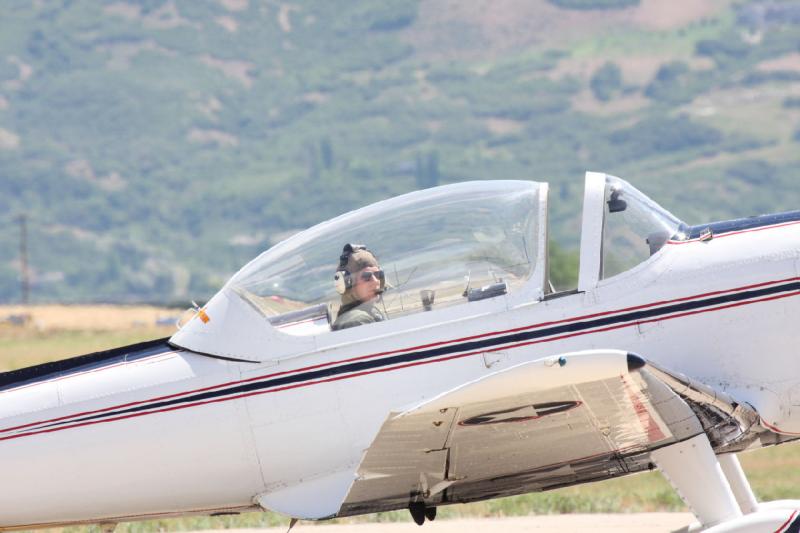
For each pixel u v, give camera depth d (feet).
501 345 90.27
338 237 94.17
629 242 92.84
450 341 90.68
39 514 97.35
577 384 80.84
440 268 92.22
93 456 95.40
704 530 90.43
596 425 87.76
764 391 91.50
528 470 94.89
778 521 86.48
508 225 92.12
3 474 96.22
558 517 122.31
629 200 94.27
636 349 90.89
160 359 95.71
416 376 90.84
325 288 93.76
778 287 91.81
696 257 92.68
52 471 95.91
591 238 92.53
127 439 94.94
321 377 92.22
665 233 93.71
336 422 92.12
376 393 91.40
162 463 94.63
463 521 121.80
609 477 98.73
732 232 94.12
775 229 93.86
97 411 95.50
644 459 94.58
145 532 124.36
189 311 99.30
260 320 93.86
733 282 91.86
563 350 90.27
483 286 91.56
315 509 93.30
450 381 90.33
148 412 94.79
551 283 93.66
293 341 92.89
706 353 91.45
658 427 88.79
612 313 91.04
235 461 93.86
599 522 117.08
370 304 92.43
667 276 92.02
